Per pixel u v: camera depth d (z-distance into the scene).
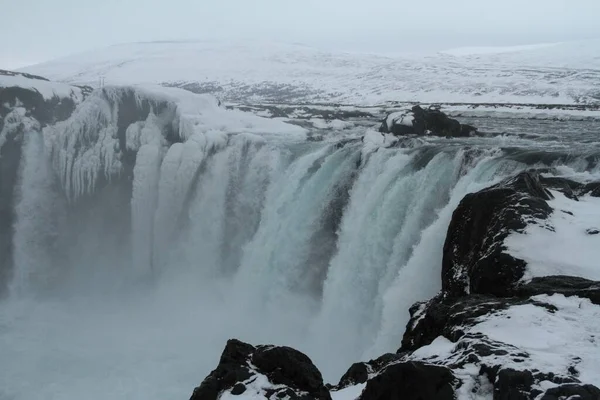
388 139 24.03
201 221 27.05
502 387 8.34
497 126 31.94
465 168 19.67
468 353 9.40
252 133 28.98
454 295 14.47
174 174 27.64
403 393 9.12
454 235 15.85
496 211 15.03
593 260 12.72
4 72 37.44
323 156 24.67
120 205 30.09
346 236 21.55
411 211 19.91
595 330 9.98
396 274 19.38
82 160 30.48
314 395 9.23
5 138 31.16
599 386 8.09
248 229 26.22
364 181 22.11
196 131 28.58
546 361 8.77
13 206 30.64
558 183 17.25
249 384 9.36
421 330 12.99
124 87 30.69
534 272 12.73
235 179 26.72
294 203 24.58
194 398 9.39
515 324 10.41
